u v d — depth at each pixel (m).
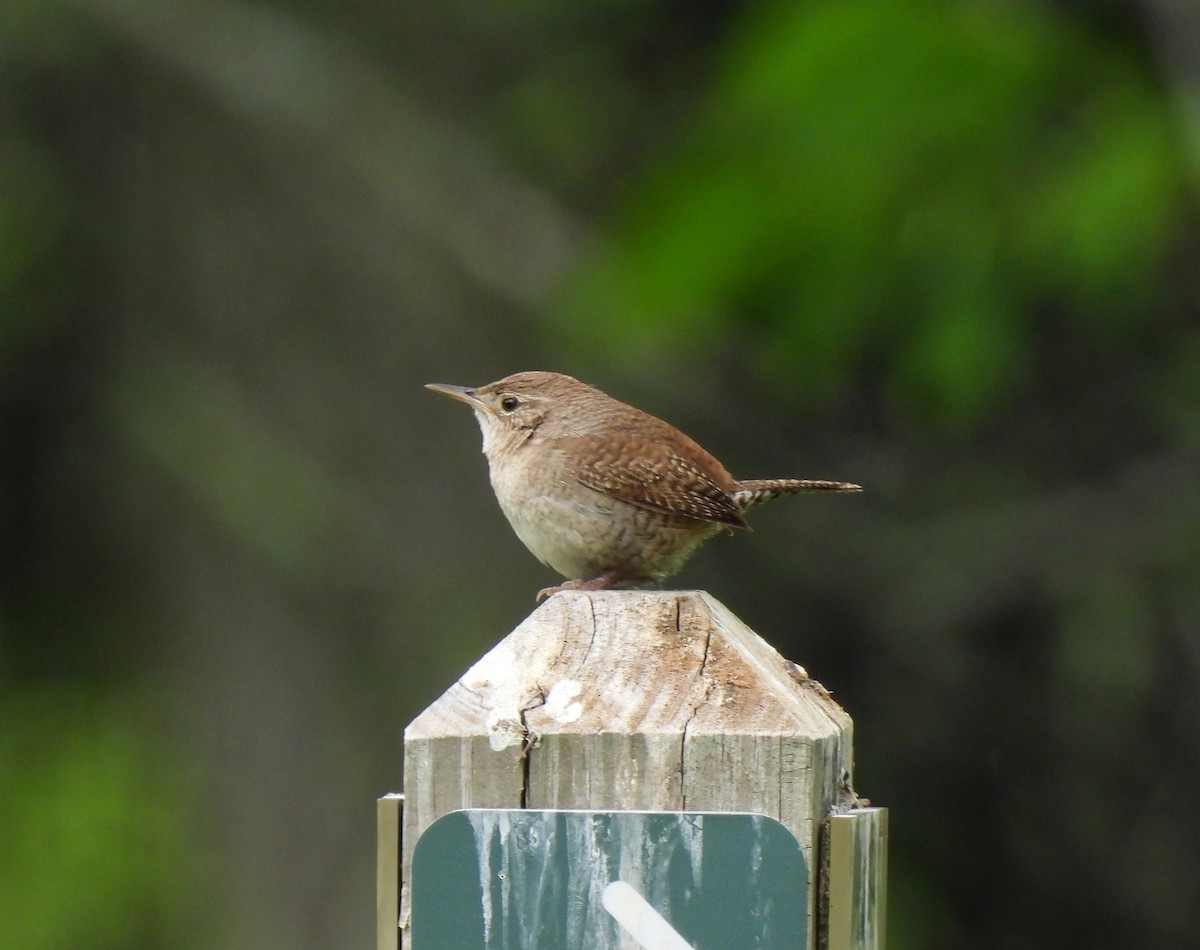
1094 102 9.68
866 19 9.81
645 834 3.83
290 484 14.13
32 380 15.33
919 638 14.37
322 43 14.69
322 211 14.63
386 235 14.53
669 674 4.02
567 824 3.86
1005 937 15.08
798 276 10.00
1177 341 13.47
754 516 14.34
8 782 15.61
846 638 14.74
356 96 14.39
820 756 4.00
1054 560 13.91
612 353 12.20
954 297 9.88
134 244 14.98
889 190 9.73
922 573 14.09
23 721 15.76
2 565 15.75
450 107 14.97
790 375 11.18
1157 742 14.58
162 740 15.08
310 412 14.45
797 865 3.80
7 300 14.86
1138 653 14.01
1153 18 9.53
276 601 14.50
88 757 15.57
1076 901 15.04
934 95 9.72
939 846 14.98
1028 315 10.75
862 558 14.28
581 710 3.99
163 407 14.53
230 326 14.70
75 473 15.56
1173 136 9.41
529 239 14.13
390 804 4.02
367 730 14.12
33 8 14.37
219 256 14.81
